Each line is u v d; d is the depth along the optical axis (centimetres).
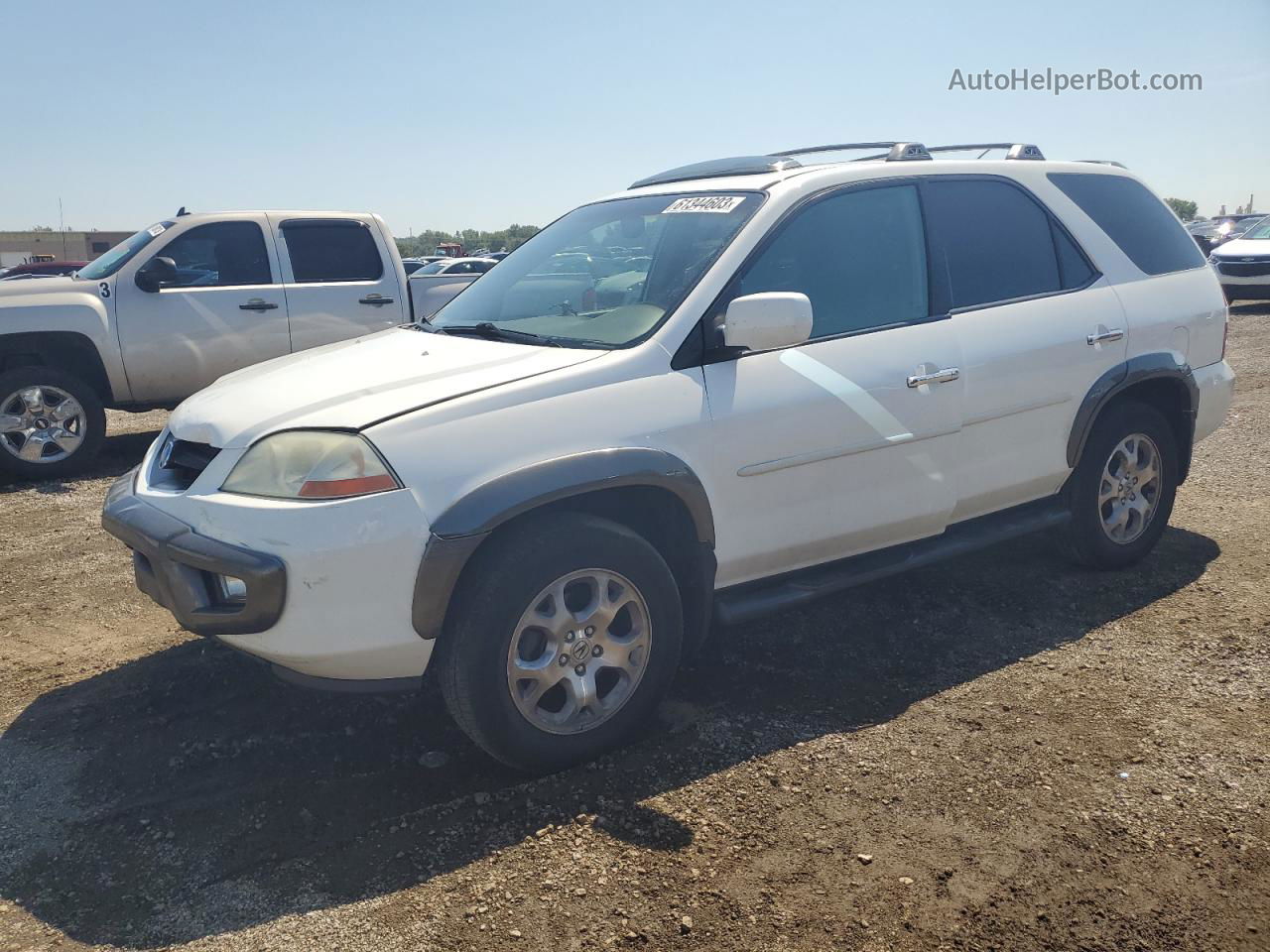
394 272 871
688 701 365
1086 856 271
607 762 324
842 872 266
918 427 383
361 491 284
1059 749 326
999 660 394
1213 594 451
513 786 310
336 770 322
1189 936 242
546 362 326
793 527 360
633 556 316
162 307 768
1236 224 2462
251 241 815
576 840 282
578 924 248
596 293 380
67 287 752
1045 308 429
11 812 299
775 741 335
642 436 319
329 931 247
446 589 287
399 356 356
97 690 378
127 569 516
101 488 707
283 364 375
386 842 283
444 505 287
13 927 251
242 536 288
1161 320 466
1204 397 487
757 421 342
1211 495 609
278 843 283
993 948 239
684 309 341
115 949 243
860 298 382
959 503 407
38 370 719
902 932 244
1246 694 360
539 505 297
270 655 293
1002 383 407
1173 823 285
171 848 281
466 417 298
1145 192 501
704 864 271
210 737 342
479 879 266
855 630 425
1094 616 433
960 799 299
